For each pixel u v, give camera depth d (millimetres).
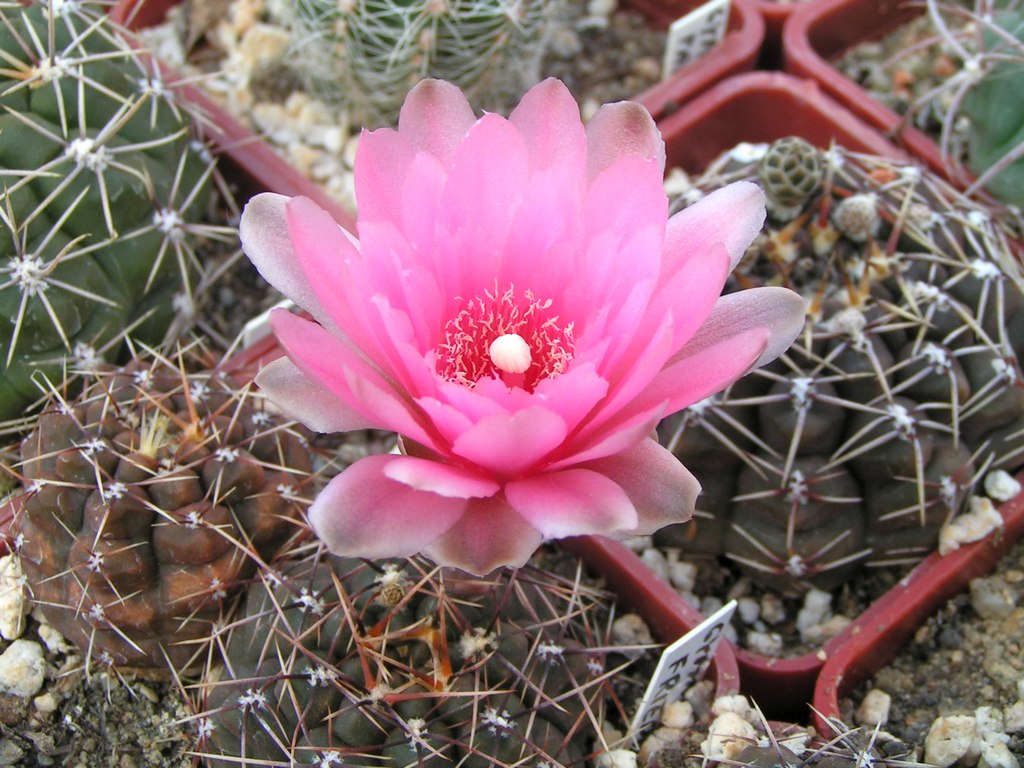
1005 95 205
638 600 175
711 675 169
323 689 134
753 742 147
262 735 139
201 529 143
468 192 119
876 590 186
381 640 133
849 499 170
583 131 123
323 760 131
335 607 137
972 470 173
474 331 128
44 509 146
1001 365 168
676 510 116
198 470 147
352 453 198
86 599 148
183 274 190
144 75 190
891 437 163
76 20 185
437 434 118
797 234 173
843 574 180
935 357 163
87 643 156
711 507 177
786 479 166
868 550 177
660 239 111
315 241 111
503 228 122
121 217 178
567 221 119
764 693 173
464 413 111
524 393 114
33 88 171
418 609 138
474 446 107
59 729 160
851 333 162
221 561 147
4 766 156
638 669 175
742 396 164
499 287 125
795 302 123
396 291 114
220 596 150
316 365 110
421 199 117
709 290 108
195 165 201
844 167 186
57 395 156
